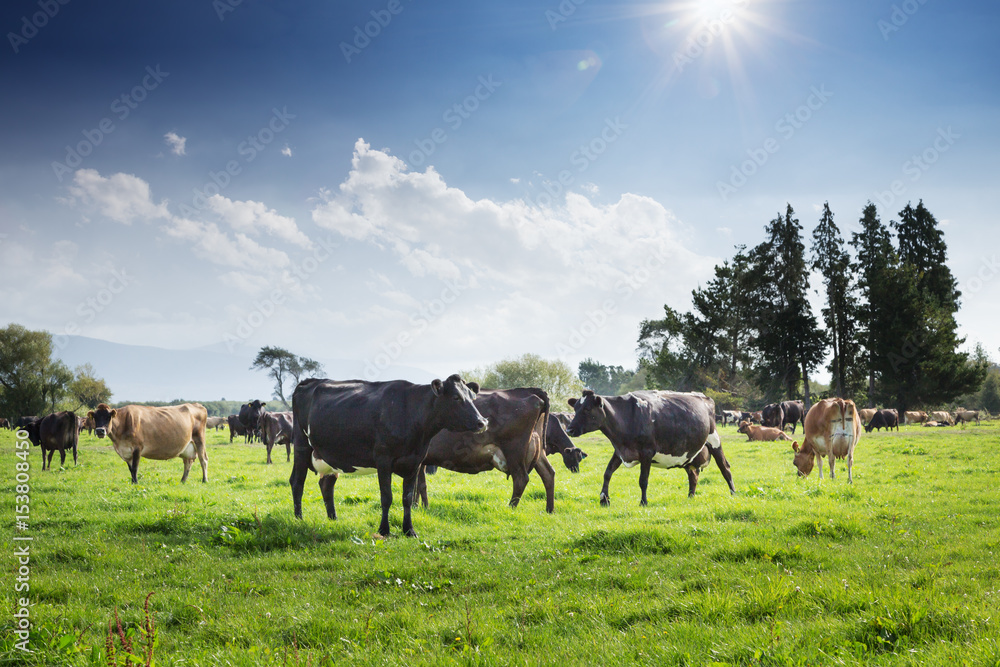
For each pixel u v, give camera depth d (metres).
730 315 68.62
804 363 65.94
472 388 11.58
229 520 10.68
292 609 6.49
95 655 5.13
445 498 14.27
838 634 5.38
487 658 5.14
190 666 5.10
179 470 23.38
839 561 7.82
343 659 5.25
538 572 7.96
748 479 18.83
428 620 6.20
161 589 7.27
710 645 5.34
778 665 4.89
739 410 69.81
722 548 8.35
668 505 13.62
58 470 22.69
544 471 13.78
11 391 74.25
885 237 66.12
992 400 101.00
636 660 5.16
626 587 7.26
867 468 20.50
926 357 60.62
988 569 7.33
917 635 5.30
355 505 13.41
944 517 10.97
